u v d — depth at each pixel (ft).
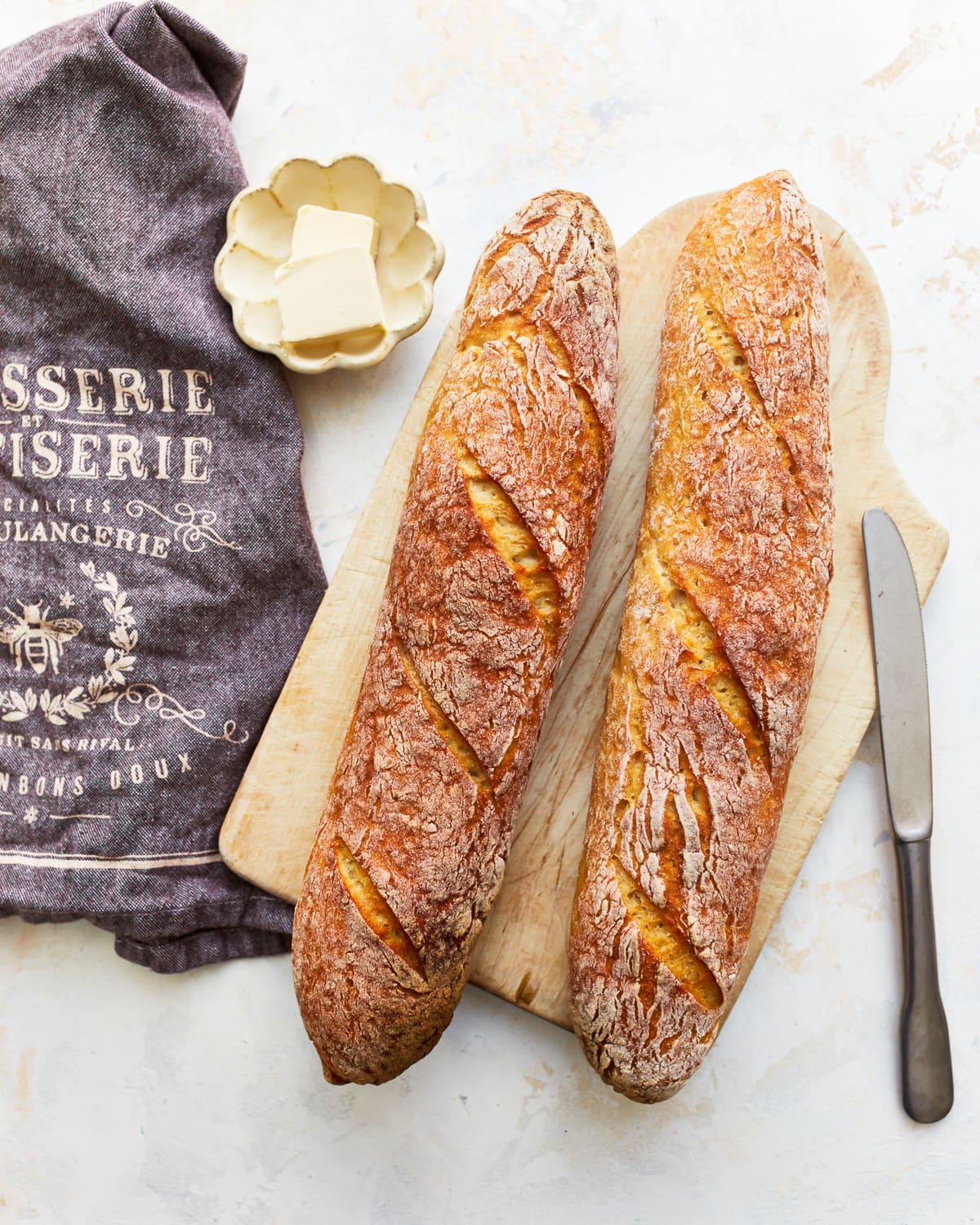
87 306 1.77
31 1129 1.83
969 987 1.83
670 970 1.61
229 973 1.84
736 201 1.70
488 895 1.65
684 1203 1.81
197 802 1.80
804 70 1.88
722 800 1.61
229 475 1.80
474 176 1.88
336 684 1.80
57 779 1.78
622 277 1.82
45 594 1.78
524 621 1.62
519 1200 1.81
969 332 1.87
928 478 1.86
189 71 1.79
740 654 1.61
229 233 1.80
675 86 1.88
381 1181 1.82
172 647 1.80
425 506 1.65
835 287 1.81
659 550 1.67
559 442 1.64
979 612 1.85
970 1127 1.81
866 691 1.79
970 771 1.84
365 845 1.62
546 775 1.80
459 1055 1.83
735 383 1.65
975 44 1.88
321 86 1.88
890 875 1.82
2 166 1.73
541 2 1.88
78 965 1.84
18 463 1.77
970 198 1.88
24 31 1.87
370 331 1.79
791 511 1.64
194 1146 1.83
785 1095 1.82
